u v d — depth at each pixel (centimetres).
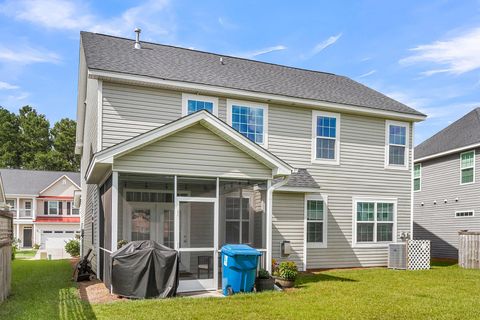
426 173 2180
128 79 1132
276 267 1066
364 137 1523
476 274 1277
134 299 821
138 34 1421
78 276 1123
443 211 2031
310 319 684
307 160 1416
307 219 1405
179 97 1232
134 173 886
